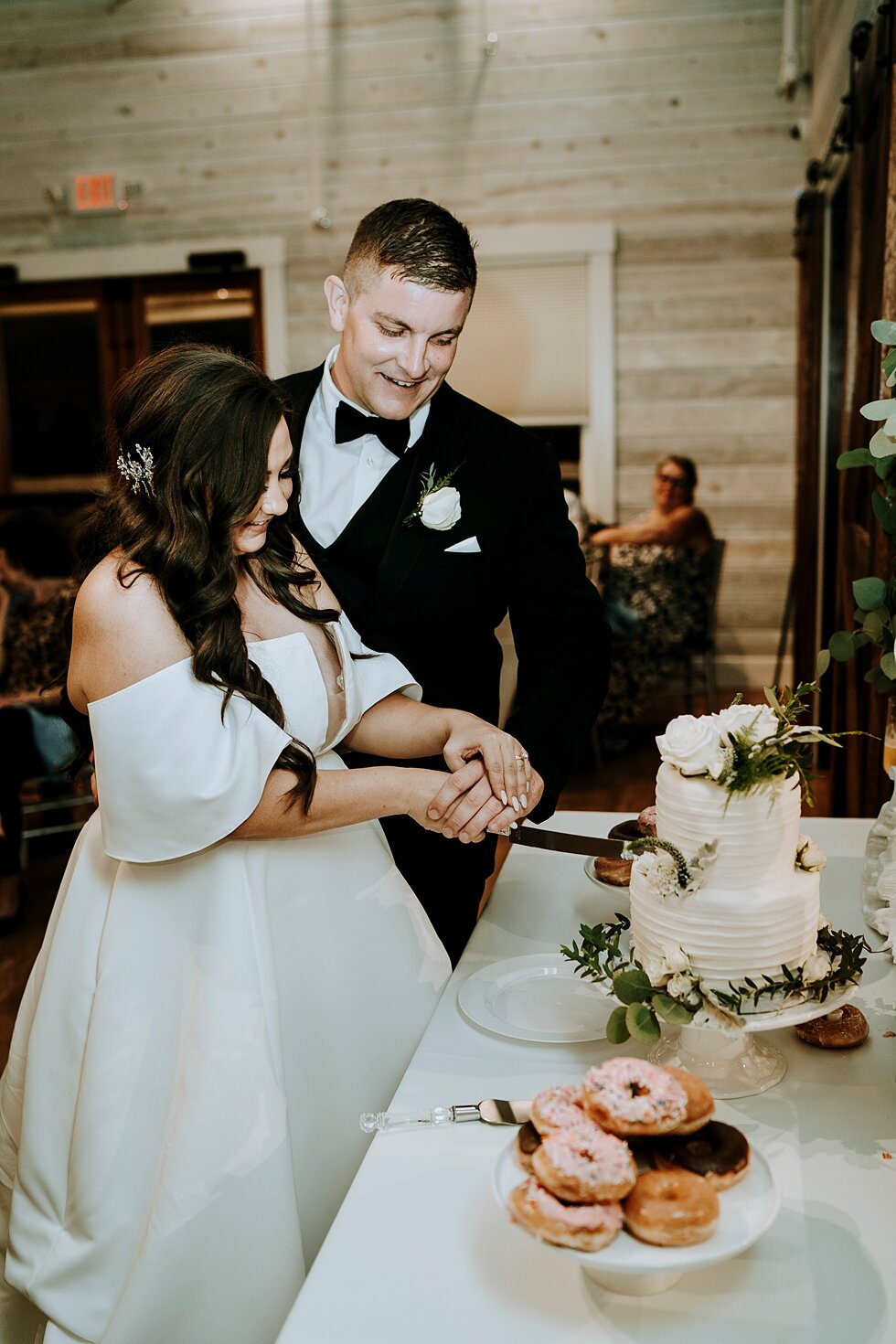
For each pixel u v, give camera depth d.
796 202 5.73
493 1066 1.28
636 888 1.21
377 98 6.78
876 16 3.10
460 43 6.66
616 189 6.66
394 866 1.70
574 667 1.95
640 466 6.89
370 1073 1.58
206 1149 1.36
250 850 1.47
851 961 1.16
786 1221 1.01
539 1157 0.88
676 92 6.53
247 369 1.44
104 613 1.37
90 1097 1.43
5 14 6.98
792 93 6.40
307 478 1.97
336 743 1.64
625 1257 0.84
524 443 2.01
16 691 4.23
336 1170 1.55
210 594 1.37
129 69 6.94
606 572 5.61
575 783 5.20
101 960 1.47
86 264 7.12
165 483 1.37
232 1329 1.36
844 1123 1.15
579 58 6.59
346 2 6.70
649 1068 0.95
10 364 7.36
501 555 1.96
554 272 6.77
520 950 1.57
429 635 1.95
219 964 1.41
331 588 1.96
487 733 1.55
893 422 1.36
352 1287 0.96
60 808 4.74
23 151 7.11
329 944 1.55
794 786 1.15
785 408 6.69
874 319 2.99
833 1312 0.91
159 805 1.37
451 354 1.76
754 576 6.85
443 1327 0.91
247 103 6.88
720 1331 0.90
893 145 2.37
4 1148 1.68
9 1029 3.05
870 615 1.59
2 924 3.76
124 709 1.35
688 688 6.19
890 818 1.60
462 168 6.77
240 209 6.98
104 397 7.30
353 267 1.73
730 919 1.12
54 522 4.39
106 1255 1.42
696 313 6.70
